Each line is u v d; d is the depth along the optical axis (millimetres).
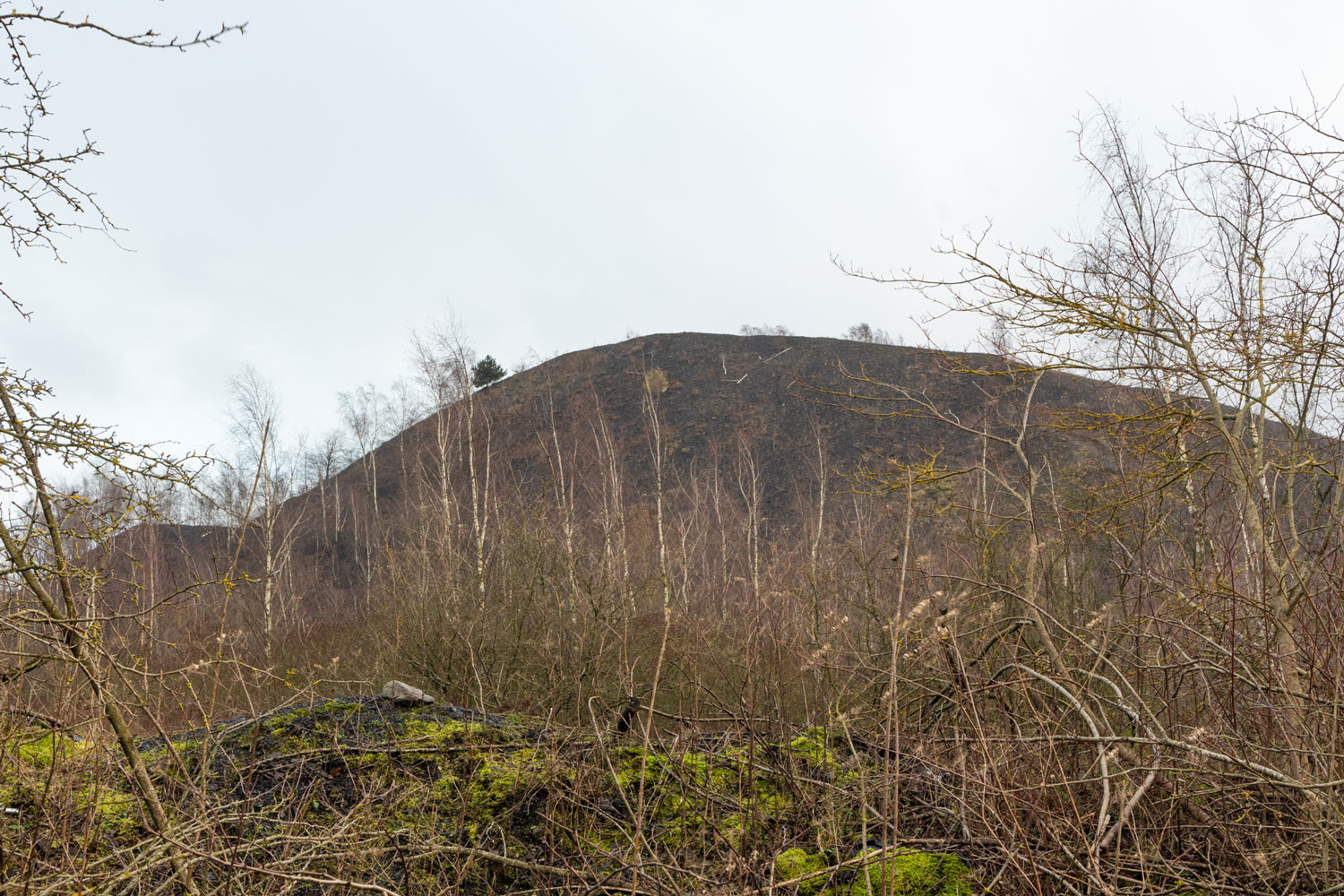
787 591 4777
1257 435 4855
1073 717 4340
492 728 5645
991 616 4617
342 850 3865
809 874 3447
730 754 4801
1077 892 3117
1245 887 3336
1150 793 3963
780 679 4730
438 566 14492
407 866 3777
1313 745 3455
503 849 4348
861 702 5047
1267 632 3652
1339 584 3523
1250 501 4363
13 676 3000
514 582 12602
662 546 12648
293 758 5020
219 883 3584
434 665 11062
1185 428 4930
